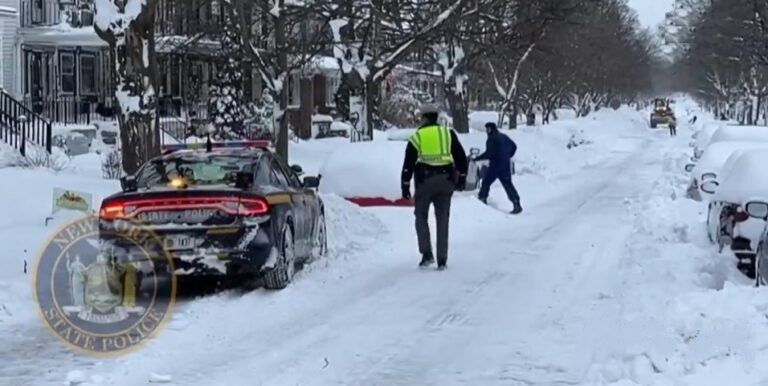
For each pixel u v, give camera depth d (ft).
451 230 55.16
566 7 109.40
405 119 161.79
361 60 83.66
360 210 53.16
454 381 24.11
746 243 37.96
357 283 37.42
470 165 72.02
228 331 29.09
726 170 51.08
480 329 29.73
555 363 25.64
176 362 25.49
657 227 52.31
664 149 158.20
